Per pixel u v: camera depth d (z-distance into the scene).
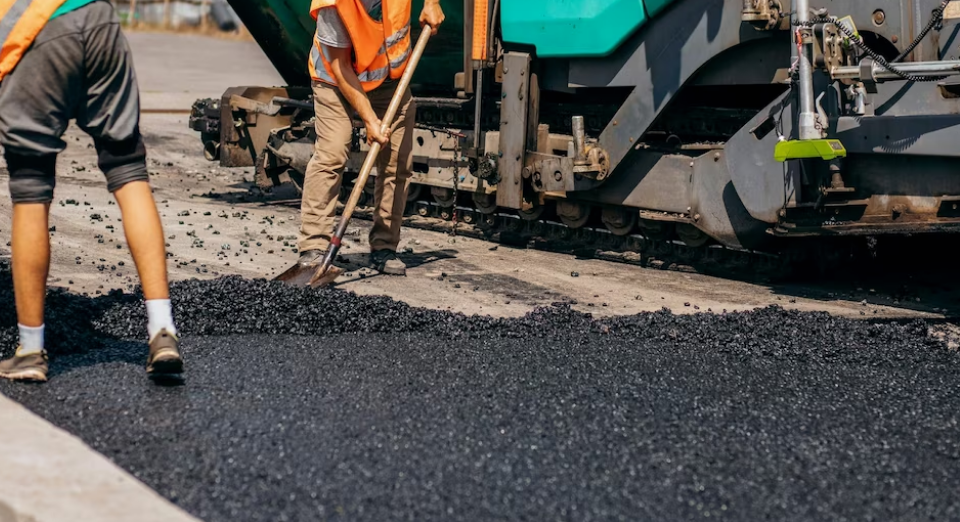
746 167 5.95
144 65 23.38
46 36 3.84
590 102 7.23
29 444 3.18
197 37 35.28
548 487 3.13
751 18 5.63
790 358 4.64
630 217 6.91
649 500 3.07
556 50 6.68
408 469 3.22
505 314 5.42
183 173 10.29
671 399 3.95
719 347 4.75
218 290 5.09
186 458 3.26
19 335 4.14
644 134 6.44
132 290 5.51
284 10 8.59
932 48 5.52
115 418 3.58
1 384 3.91
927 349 4.86
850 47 5.41
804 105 5.46
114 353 4.38
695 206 6.36
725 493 3.13
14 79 3.85
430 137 7.78
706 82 6.25
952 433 3.72
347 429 3.53
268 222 7.86
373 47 5.79
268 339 4.70
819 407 3.94
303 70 9.18
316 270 5.72
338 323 4.91
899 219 5.60
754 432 3.64
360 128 8.03
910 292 6.11
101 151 4.02
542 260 6.90
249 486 3.07
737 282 6.41
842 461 3.42
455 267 6.56
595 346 4.71
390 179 6.25
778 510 3.04
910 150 5.41
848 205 5.71
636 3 6.26
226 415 3.62
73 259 6.25
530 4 6.75
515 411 3.76
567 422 3.66
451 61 7.98
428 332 4.93
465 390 4.00
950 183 5.41
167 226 7.52
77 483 2.93
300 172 8.48
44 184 3.96
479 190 7.45
